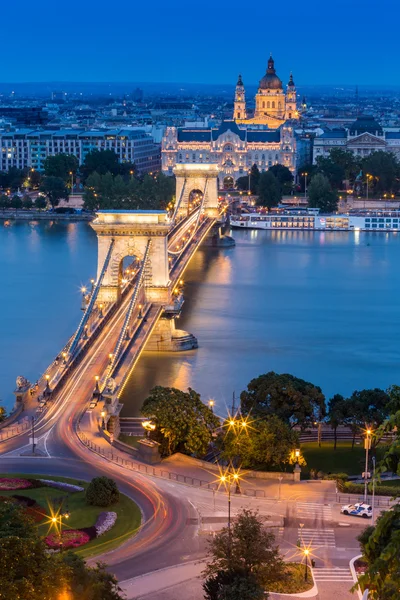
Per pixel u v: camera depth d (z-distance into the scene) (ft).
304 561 613.52
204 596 549.54
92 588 489.26
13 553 438.81
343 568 603.67
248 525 560.20
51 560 464.24
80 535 639.76
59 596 449.06
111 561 615.98
